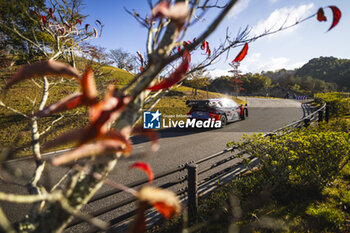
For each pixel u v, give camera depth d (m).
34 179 0.69
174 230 2.26
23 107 8.85
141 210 0.34
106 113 0.35
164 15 0.31
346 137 3.01
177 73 0.44
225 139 7.17
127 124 0.43
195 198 2.41
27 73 0.42
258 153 3.03
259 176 2.93
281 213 2.36
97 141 0.34
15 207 3.04
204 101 9.09
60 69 0.41
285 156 2.75
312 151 2.84
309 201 2.63
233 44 0.72
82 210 2.89
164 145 6.59
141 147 6.16
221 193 2.73
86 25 1.19
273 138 3.12
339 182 3.11
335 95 19.34
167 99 16.70
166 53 0.46
